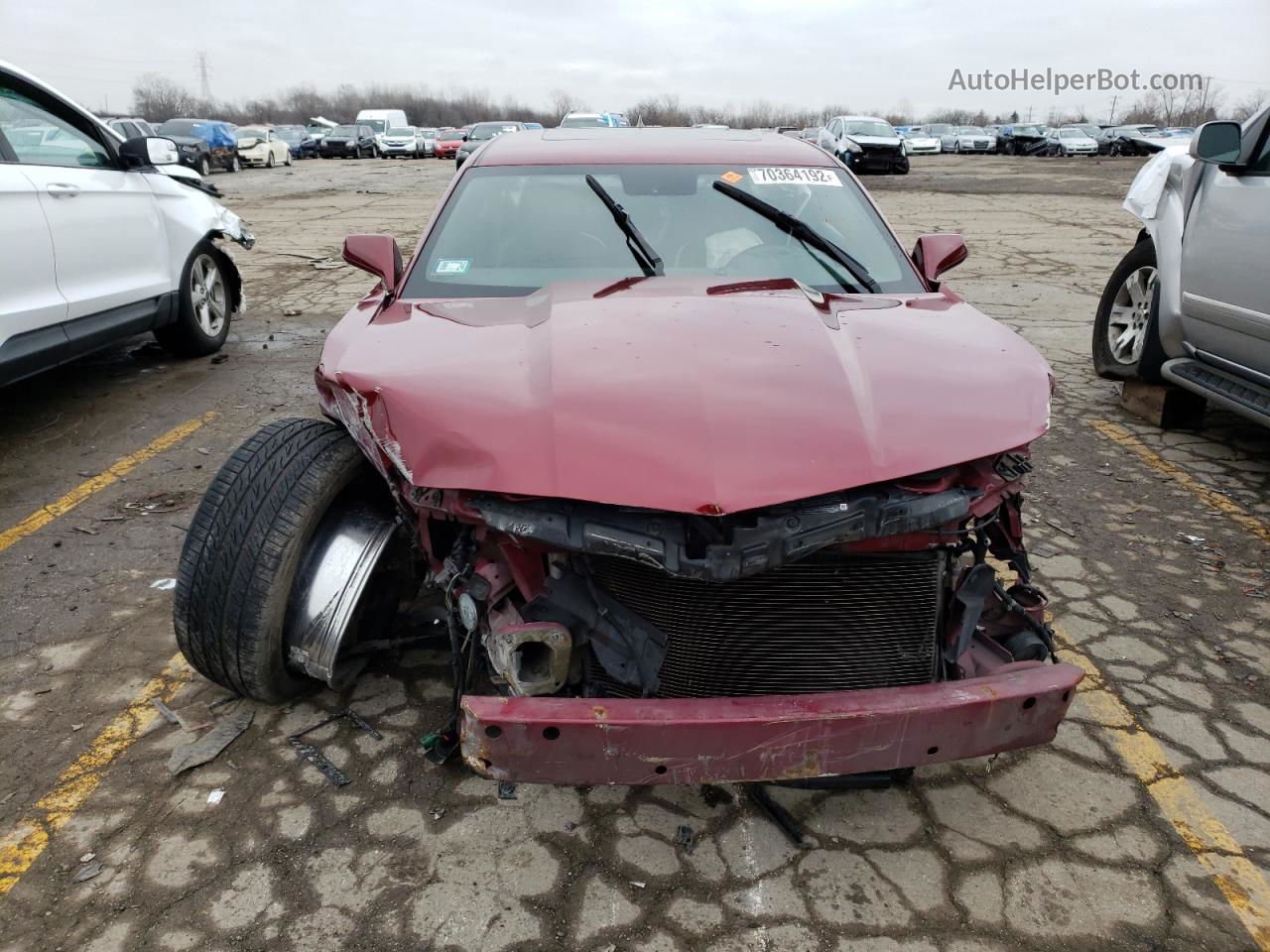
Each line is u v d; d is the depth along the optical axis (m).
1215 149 4.39
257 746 2.71
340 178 27.17
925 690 2.05
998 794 2.54
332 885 2.23
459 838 2.37
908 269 3.28
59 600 3.55
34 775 2.61
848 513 2.02
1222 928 2.13
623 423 2.06
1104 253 12.23
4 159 4.80
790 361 2.27
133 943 2.08
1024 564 2.56
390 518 2.71
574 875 2.26
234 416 5.64
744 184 3.47
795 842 2.36
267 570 2.52
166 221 6.27
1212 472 4.86
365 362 2.42
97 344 5.50
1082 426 5.54
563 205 3.36
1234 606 3.55
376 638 2.96
